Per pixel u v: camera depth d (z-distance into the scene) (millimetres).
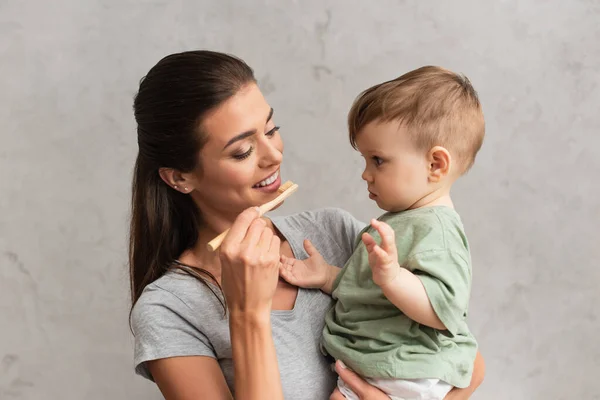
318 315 1247
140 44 1988
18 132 2004
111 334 2135
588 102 2080
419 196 1165
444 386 1140
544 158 2107
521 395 2254
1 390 2139
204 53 1142
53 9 1951
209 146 1109
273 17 2012
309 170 2102
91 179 2045
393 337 1129
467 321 2193
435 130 1134
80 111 2006
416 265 1077
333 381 1228
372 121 1162
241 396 1050
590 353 2246
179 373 1121
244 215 1080
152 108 1141
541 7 2014
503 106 2064
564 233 2162
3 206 2037
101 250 2082
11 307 2098
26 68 1973
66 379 2154
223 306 1190
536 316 2211
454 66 2037
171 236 1260
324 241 1365
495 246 2152
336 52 2029
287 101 2057
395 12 2010
